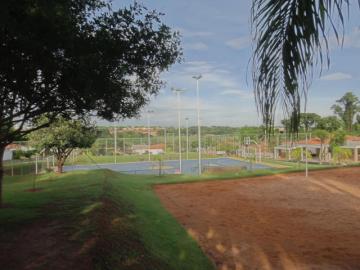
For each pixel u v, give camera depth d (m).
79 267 5.50
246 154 47.75
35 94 7.05
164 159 47.56
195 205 14.38
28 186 17.22
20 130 9.27
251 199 15.69
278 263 7.58
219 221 11.51
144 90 9.16
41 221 8.47
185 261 7.60
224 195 16.88
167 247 8.36
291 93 2.41
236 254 8.18
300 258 7.87
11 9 5.00
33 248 6.38
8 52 5.75
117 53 6.76
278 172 25.30
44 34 5.70
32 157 38.59
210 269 7.25
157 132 59.19
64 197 12.40
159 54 7.46
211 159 47.44
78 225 7.95
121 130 59.94
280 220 11.61
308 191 17.72
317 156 40.84
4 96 7.45
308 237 9.54
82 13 6.62
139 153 52.62
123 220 9.46
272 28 2.44
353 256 7.94
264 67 2.46
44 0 5.28
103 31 6.55
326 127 36.38
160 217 11.60
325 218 11.83
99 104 8.24
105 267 5.70
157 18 7.18
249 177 23.42
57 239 6.88
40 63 5.95
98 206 10.25
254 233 10.02
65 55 6.22
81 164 41.25
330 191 17.61
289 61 2.40
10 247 6.44
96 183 16.09
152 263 6.79
